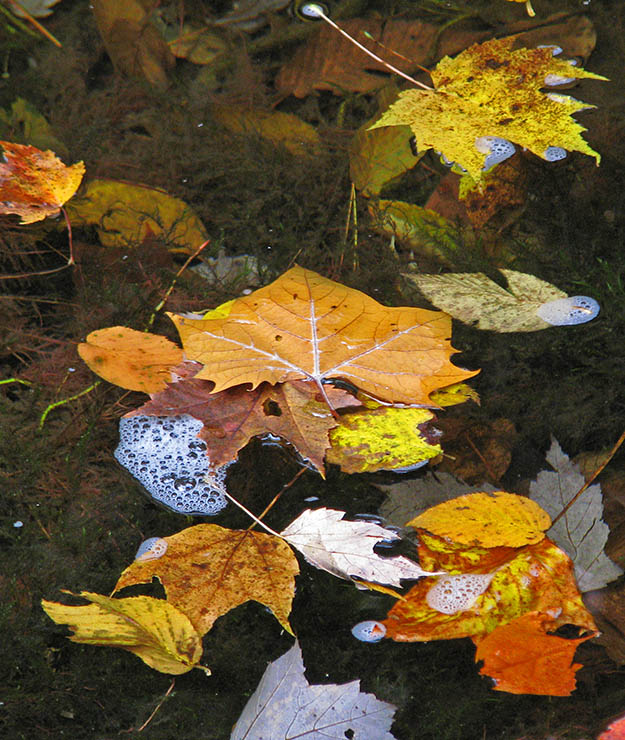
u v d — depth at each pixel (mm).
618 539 1657
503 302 1755
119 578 1656
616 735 1609
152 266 1789
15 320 1758
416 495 1677
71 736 1617
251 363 1705
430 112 1830
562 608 1637
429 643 1639
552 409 1712
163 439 1705
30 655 1636
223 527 1665
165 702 1625
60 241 1801
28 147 1799
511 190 1816
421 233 1801
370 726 1611
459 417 1708
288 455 1700
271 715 1612
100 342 1729
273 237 1810
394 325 1724
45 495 1686
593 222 1799
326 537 1654
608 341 1739
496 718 1619
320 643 1640
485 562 1652
